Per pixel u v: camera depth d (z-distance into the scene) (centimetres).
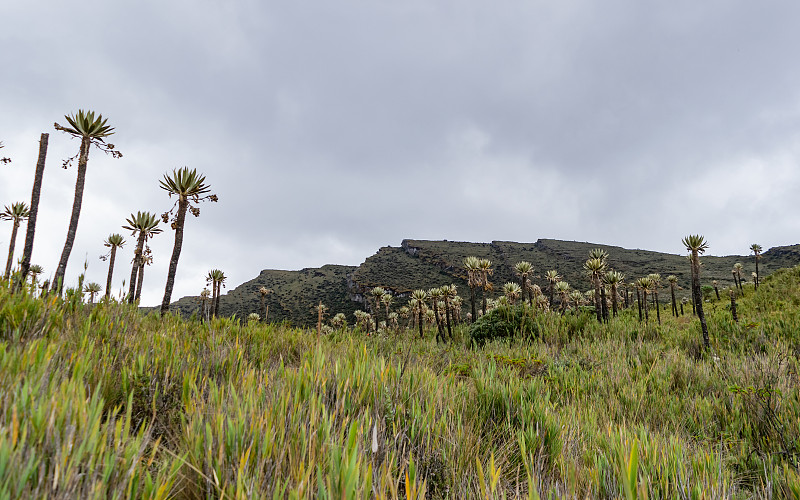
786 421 425
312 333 689
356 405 270
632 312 4019
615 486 230
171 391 259
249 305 12019
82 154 1201
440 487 209
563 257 15562
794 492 263
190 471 164
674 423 477
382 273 14325
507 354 944
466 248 17650
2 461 116
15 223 1714
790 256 11781
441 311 2491
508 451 283
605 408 515
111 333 379
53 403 154
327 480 156
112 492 130
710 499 222
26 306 336
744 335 1195
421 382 353
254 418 200
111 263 2212
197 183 1150
